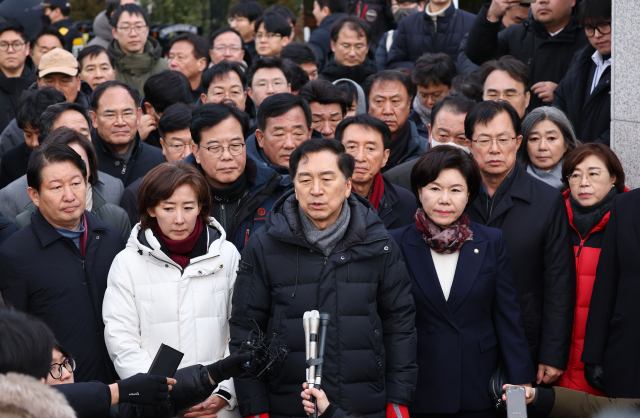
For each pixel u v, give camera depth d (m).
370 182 4.77
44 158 4.00
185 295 3.95
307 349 3.27
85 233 4.16
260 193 4.59
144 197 3.94
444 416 4.02
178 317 3.93
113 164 5.75
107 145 5.76
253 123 6.32
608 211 4.46
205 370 3.46
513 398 3.49
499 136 4.41
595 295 4.29
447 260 4.13
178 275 3.96
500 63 5.68
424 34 8.04
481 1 8.93
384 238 3.82
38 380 2.43
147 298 3.94
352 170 3.83
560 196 4.47
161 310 3.92
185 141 5.47
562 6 6.37
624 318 4.13
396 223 4.76
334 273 3.77
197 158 4.62
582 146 4.56
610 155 4.48
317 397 3.16
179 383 3.44
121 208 4.74
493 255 4.11
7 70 7.94
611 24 5.29
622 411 3.69
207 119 4.47
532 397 3.77
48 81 6.64
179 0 12.24
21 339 2.43
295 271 3.78
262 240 3.88
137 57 8.43
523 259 4.34
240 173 4.55
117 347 3.86
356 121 4.67
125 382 3.26
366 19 9.34
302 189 3.73
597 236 4.50
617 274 4.25
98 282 4.09
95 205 4.68
